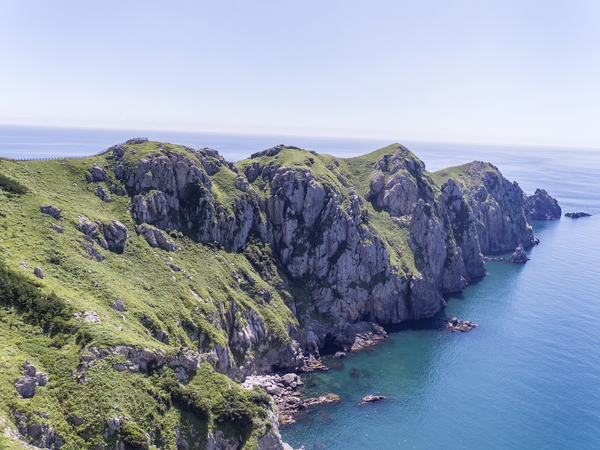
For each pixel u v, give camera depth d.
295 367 117.69
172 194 127.56
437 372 117.31
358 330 138.88
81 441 56.31
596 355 125.81
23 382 55.75
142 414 64.44
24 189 95.00
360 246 151.38
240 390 80.50
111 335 69.62
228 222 132.50
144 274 99.12
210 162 149.50
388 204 181.12
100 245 97.38
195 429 69.44
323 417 97.38
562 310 158.50
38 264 77.38
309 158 173.75
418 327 146.38
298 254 144.50
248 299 119.75
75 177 114.81
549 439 91.19
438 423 96.00
